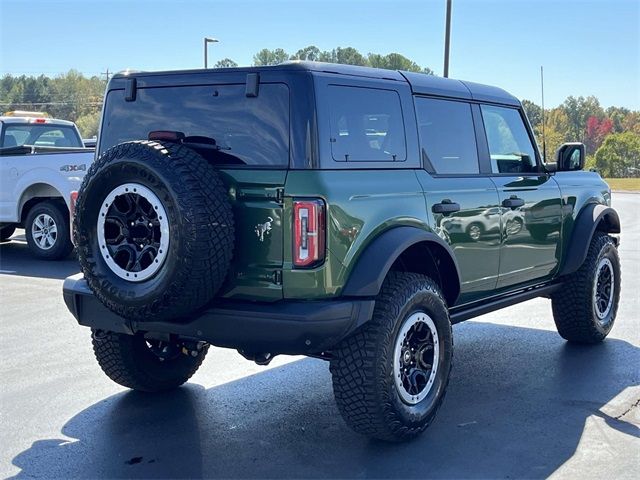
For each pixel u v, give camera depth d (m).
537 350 6.69
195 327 4.27
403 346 4.49
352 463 4.26
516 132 6.14
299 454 4.39
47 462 4.28
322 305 4.08
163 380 5.43
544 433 4.70
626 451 4.42
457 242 5.07
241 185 4.19
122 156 4.05
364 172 4.41
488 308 5.65
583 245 6.46
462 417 4.98
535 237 6.00
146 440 4.61
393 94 4.79
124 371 5.23
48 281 10.02
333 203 4.10
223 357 6.48
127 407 5.20
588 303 6.61
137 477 4.09
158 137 4.34
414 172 4.84
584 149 6.34
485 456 4.35
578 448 4.46
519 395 5.43
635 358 6.42
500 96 5.95
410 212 4.64
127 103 4.87
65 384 5.69
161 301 4.01
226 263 4.07
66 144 13.15
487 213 5.37
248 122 4.32
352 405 4.33
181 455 4.38
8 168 11.89
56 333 7.23
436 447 4.48
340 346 4.32
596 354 6.55
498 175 5.69
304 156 4.14
